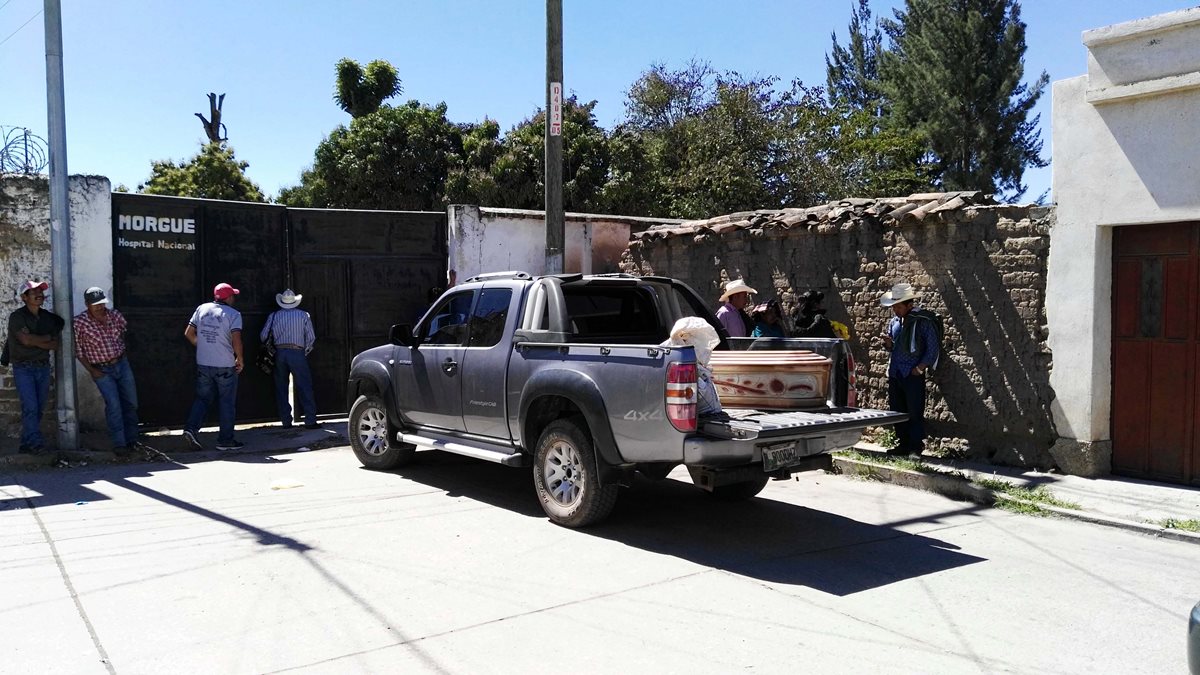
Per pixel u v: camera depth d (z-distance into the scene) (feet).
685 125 82.23
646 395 20.29
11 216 32.50
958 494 26.43
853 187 81.35
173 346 36.86
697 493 27.27
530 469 30.50
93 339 31.40
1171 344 25.99
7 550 20.49
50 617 16.29
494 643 15.16
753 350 25.07
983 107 118.83
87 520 23.29
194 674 13.87
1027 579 18.80
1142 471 26.73
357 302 41.57
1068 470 27.50
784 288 37.24
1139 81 25.53
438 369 26.89
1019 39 120.26
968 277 29.96
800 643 15.21
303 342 37.99
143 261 36.14
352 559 19.97
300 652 14.75
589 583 18.42
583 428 22.39
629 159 74.33
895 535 22.41
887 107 137.59
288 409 38.27
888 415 21.75
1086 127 26.89
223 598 17.35
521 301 24.63
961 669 14.17
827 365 22.66
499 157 72.54
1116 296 27.14
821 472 30.37
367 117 78.28
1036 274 28.14
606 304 25.62
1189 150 24.68
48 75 31.12
